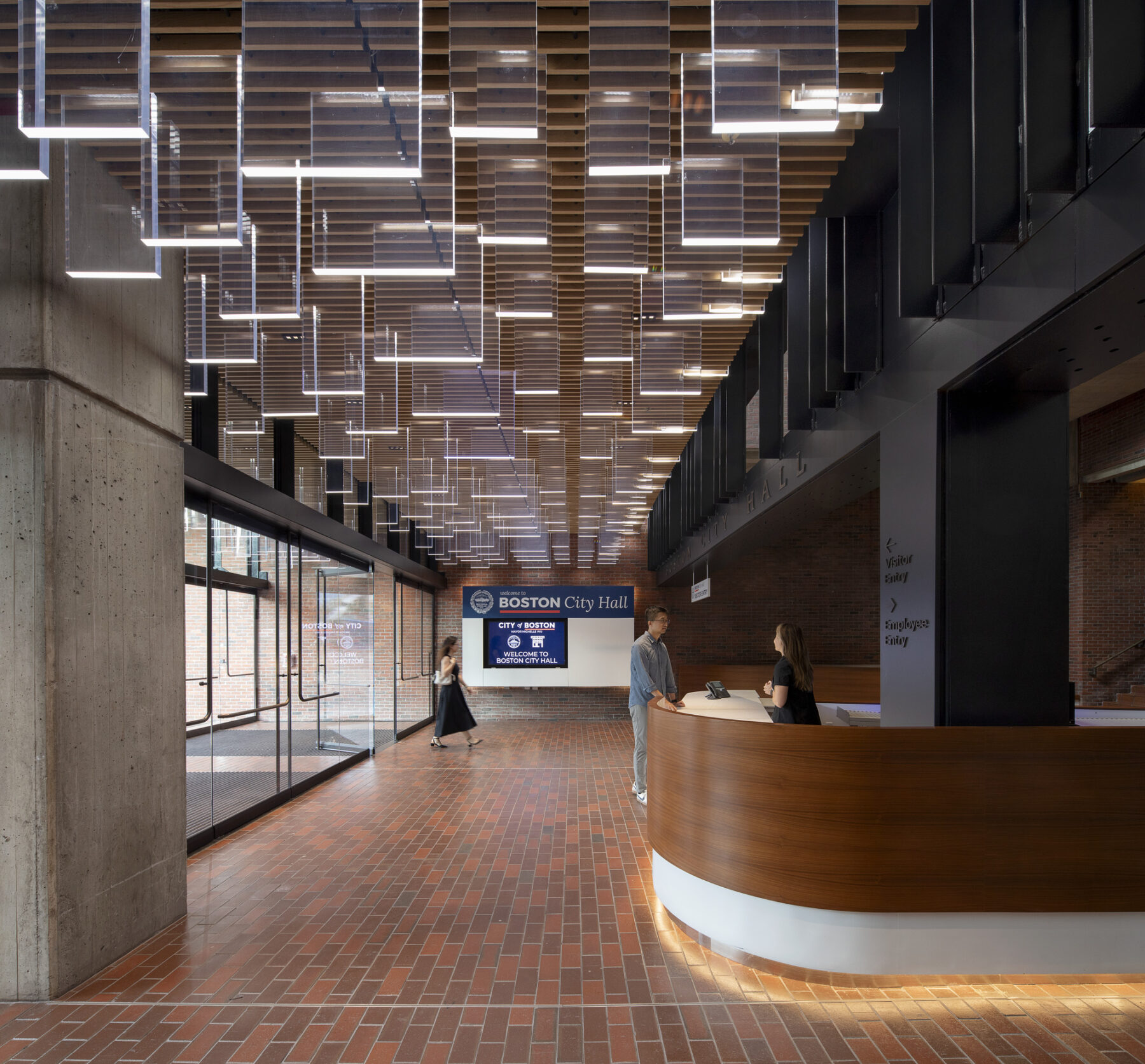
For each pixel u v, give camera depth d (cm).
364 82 253
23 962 338
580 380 633
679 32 275
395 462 880
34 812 338
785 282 562
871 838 354
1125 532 1268
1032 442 382
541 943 403
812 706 487
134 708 400
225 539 668
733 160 286
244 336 461
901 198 353
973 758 354
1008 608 380
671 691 764
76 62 221
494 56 266
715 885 393
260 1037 306
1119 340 308
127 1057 292
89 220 301
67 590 350
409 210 328
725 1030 312
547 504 1031
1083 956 351
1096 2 223
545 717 1681
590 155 283
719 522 974
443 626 1703
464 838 624
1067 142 261
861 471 552
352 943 403
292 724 816
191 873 533
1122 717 1048
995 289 319
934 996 341
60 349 349
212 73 266
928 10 332
